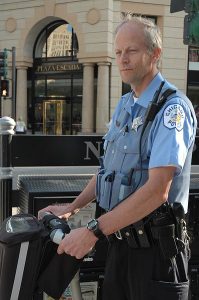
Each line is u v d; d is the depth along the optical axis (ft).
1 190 7.83
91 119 69.31
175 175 5.28
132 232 5.51
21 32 74.08
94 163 8.26
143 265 5.55
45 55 76.02
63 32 73.82
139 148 5.46
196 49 70.23
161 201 4.98
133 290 5.65
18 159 7.85
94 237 5.04
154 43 5.47
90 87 68.95
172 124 5.11
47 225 5.69
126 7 67.56
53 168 8.34
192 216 8.13
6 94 57.72
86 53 68.33
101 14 66.69
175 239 5.45
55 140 8.00
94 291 7.91
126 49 5.48
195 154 8.55
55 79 75.56
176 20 68.59
